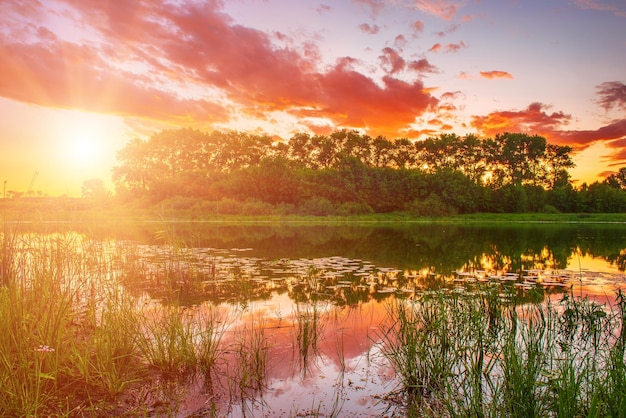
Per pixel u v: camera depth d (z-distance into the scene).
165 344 4.77
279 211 41.50
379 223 38.09
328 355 4.74
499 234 24.52
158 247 14.24
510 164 61.50
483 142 62.03
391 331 5.55
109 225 26.98
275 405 3.63
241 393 3.84
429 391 3.93
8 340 3.93
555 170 62.81
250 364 4.46
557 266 11.41
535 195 53.31
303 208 42.47
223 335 5.38
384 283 8.66
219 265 10.93
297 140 64.00
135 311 5.75
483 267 11.08
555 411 3.35
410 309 6.52
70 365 4.11
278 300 7.21
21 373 3.66
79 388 3.79
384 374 4.29
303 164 63.75
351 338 5.29
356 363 4.54
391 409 3.60
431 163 63.25
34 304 4.75
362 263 11.60
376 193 47.94
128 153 55.34
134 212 37.91
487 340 4.91
